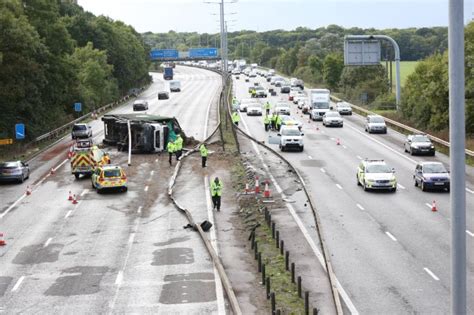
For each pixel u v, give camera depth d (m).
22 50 68.62
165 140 62.88
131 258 29.38
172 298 23.84
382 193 42.69
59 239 33.09
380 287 24.23
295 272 26.20
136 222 36.34
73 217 37.91
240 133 75.12
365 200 40.38
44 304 23.62
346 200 40.41
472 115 65.50
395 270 26.28
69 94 94.56
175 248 30.72
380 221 34.81
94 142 71.69
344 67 138.75
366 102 115.44
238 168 52.78
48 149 68.88
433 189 43.00
